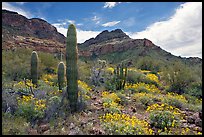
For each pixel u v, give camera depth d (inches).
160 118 283.6
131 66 1246.3
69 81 338.0
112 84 608.7
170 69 735.1
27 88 413.1
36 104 318.0
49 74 715.4
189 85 645.9
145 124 276.8
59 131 241.3
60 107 323.3
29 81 525.3
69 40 343.3
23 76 613.0
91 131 242.5
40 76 666.2
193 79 654.5
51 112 295.9
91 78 666.2
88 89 534.6
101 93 518.3
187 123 292.0
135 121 276.1
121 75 599.5
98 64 785.6
